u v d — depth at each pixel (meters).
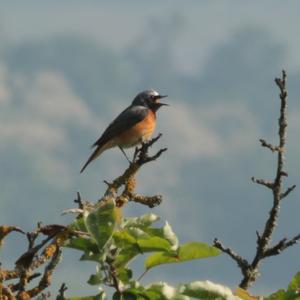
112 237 8.36
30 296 8.24
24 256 8.41
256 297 8.52
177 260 8.52
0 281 8.22
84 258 8.19
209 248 8.43
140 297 8.24
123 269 8.30
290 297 8.64
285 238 10.38
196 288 8.20
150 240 8.35
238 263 10.27
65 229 8.52
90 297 8.22
